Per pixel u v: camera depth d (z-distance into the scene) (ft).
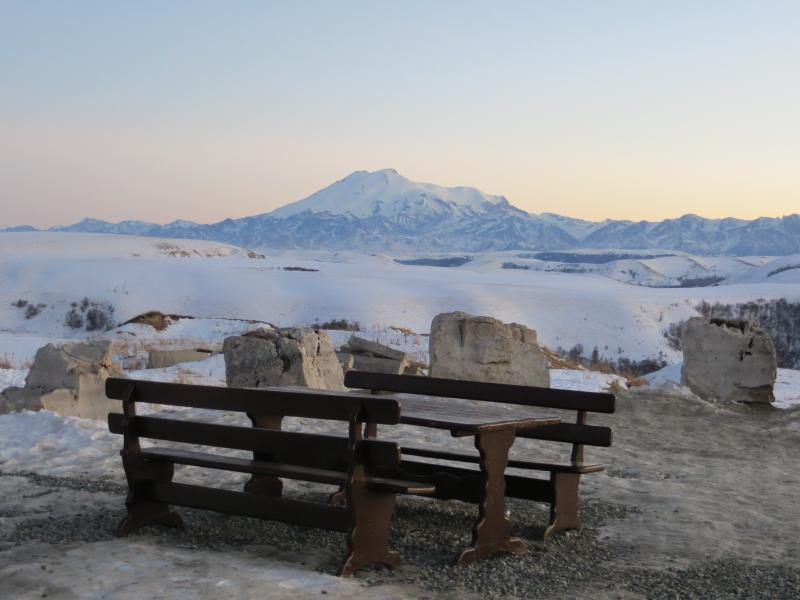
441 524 26.68
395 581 20.63
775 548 24.82
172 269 500.74
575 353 416.87
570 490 26.23
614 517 28.27
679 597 20.21
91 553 21.67
